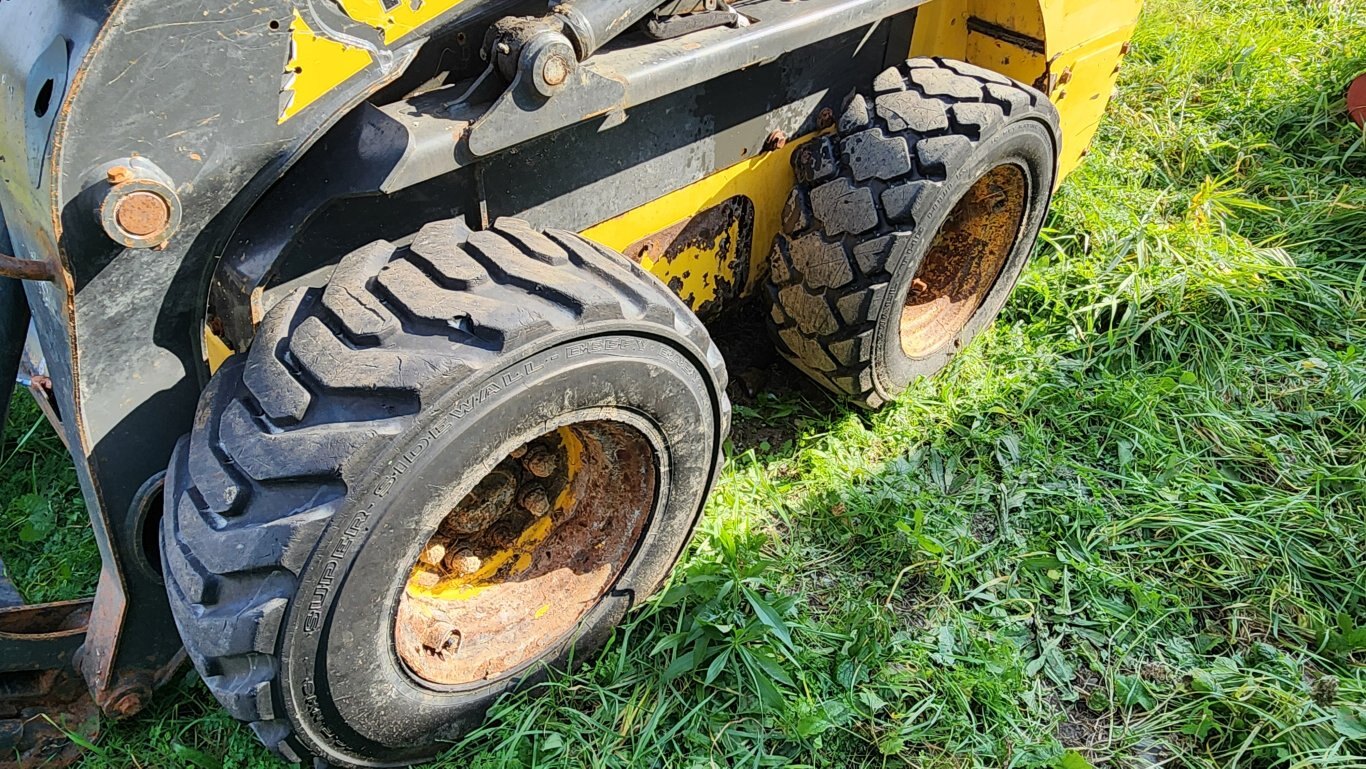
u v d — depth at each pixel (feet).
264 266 5.86
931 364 10.23
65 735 7.24
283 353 5.82
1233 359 11.03
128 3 4.89
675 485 7.27
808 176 8.83
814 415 10.25
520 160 6.95
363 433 5.41
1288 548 8.92
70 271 5.35
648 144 7.71
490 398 5.69
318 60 5.55
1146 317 11.39
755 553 8.56
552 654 7.33
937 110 8.51
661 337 6.46
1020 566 8.79
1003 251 10.28
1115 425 10.23
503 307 5.81
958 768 7.24
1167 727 7.68
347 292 5.96
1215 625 8.43
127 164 5.16
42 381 7.73
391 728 6.49
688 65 6.96
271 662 5.70
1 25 5.56
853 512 9.12
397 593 5.96
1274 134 14.65
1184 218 12.88
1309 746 7.34
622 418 6.54
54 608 7.46
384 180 5.76
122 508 6.30
